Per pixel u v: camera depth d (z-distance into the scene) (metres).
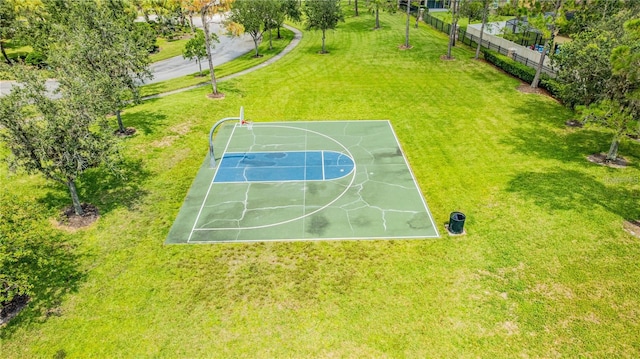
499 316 12.90
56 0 37.59
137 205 18.83
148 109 28.91
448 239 16.31
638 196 18.36
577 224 16.75
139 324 12.85
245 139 25.42
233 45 52.78
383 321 12.83
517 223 17.02
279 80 36.47
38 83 15.61
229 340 12.30
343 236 16.66
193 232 17.03
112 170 17.59
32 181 20.20
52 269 15.00
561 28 30.20
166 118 27.56
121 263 15.35
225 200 19.23
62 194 19.45
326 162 22.56
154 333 12.55
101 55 22.53
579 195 18.58
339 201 19.02
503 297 13.58
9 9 38.22
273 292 13.95
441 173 21.16
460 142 24.42
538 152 22.83
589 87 21.80
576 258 15.05
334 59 43.28
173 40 55.81
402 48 46.34
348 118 28.38
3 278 12.63
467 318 12.86
